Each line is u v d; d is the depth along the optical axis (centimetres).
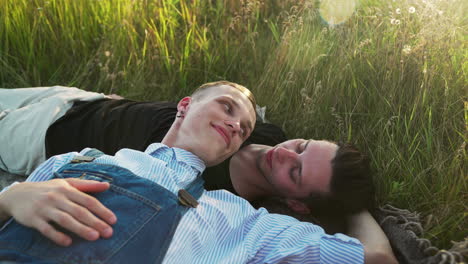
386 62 230
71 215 122
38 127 203
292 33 274
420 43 219
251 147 201
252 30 304
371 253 154
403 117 218
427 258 153
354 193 177
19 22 283
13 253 122
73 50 285
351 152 183
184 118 177
